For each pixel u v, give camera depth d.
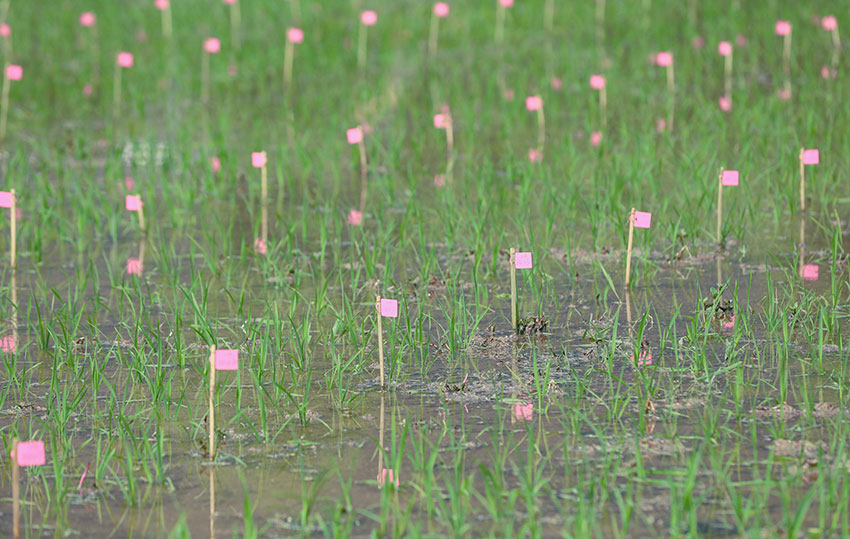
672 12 28.12
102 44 28.17
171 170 19.30
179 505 8.65
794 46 24.83
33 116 23.23
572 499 8.48
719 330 11.73
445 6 26.55
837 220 14.50
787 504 8.26
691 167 17.20
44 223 16.19
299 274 13.98
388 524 8.27
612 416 9.78
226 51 26.97
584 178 17.81
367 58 26.48
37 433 9.97
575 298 12.96
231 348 11.73
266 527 8.28
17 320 12.90
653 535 7.96
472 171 18.56
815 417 9.62
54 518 8.53
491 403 10.23
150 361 11.49
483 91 23.62
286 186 18.50
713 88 22.83
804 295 12.35
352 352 11.52
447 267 14.26
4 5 31.61
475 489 8.71
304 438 9.66
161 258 15.12
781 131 18.67
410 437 9.62
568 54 25.38
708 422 9.60
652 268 13.88
